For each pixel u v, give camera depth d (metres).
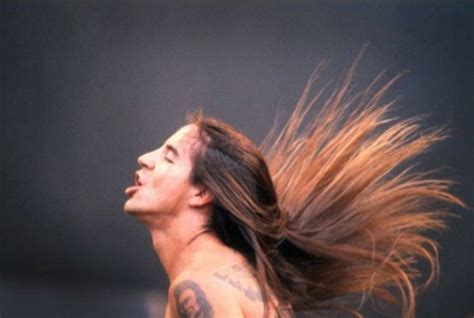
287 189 12.38
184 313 10.08
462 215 22.11
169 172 10.83
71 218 24.41
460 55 23.00
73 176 24.44
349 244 12.18
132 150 24.19
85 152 24.38
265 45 23.61
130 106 24.16
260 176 10.92
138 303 23.64
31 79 24.94
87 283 24.36
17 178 24.64
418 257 21.62
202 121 11.16
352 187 12.34
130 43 24.19
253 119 23.55
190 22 23.98
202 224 10.78
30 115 24.89
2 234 24.55
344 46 23.30
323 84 23.20
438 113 22.83
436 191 13.05
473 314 21.75
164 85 24.00
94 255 24.34
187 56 23.94
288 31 23.48
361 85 23.03
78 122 24.42
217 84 23.73
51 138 24.61
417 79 22.97
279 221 11.10
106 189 24.30
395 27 23.19
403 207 12.70
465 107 22.84
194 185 10.80
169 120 24.03
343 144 12.59
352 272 12.08
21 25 24.88
